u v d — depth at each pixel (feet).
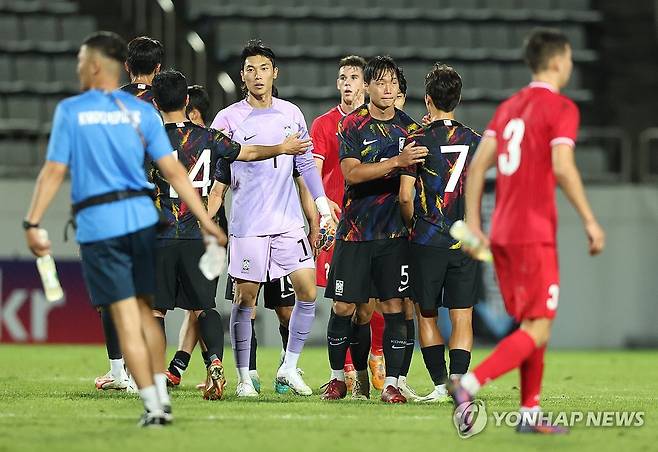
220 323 87.45
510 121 66.18
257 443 61.26
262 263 91.40
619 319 200.85
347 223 87.71
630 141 242.78
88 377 116.37
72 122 65.92
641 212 201.57
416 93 236.43
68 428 67.26
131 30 246.27
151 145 67.51
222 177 90.33
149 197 67.41
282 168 92.07
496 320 189.26
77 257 184.44
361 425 70.13
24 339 181.68
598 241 63.67
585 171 229.86
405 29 251.39
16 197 185.88
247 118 92.94
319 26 247.50
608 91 250.98
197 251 86.89
